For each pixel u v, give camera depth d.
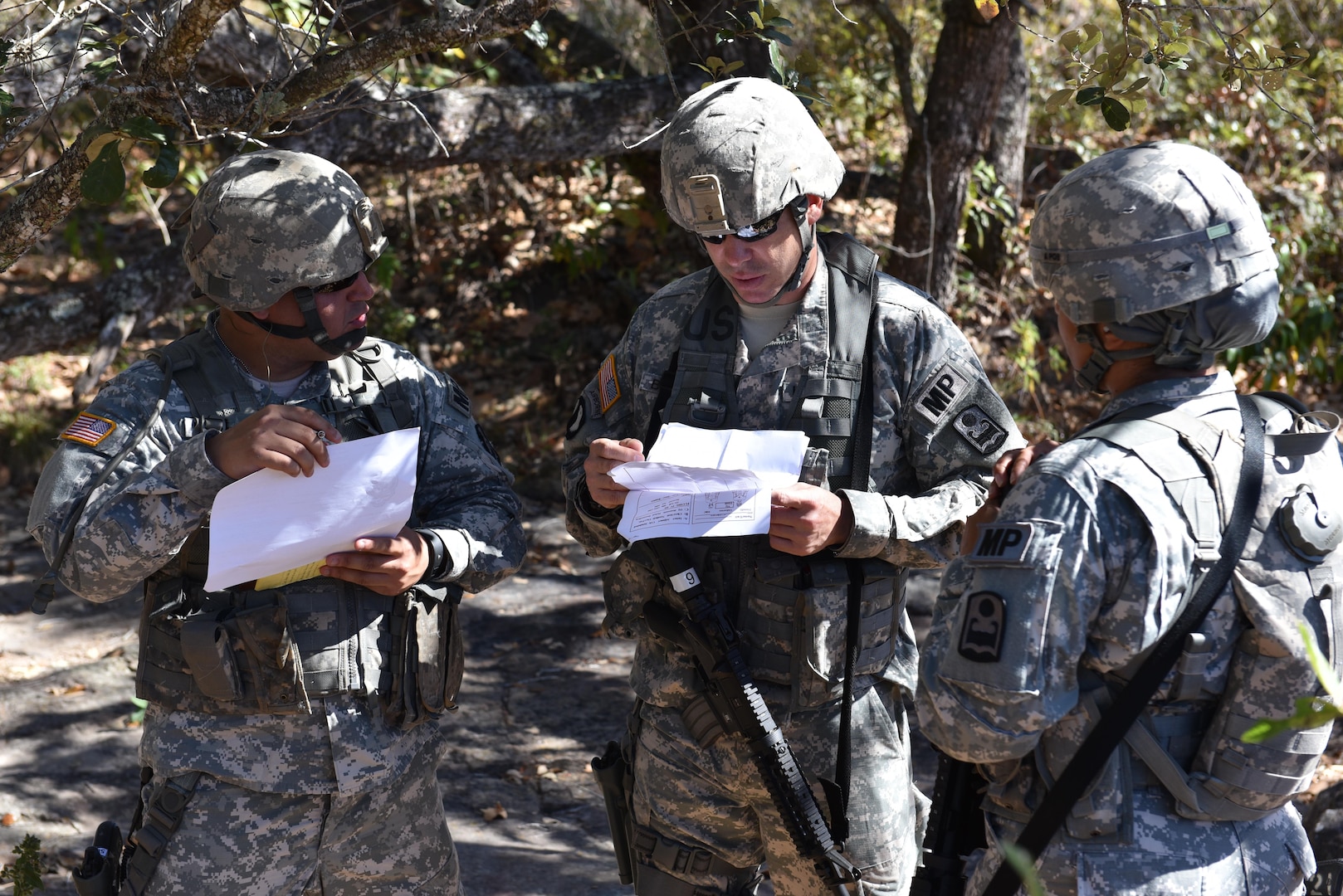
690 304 2.34
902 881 2.31
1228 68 2.45
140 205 7.43
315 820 2.16
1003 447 2.19
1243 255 1.61
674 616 2.21
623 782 2.46
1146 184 1.60
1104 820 1.60
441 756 2.35
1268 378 6.39
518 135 5.55
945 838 1.88
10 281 7.92
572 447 2.44
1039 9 8.66
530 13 2.15
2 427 6.53
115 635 4.79
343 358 2.29
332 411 2.24
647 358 2.36
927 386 2.21
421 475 2.33
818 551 2.18
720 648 2.14
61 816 3.60
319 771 2.14
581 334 7.19
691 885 2.35
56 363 7.21
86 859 2.16
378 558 2.08
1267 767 1.58
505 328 7.42
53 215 2.27
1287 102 7.47
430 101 5.34
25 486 6.29
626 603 2.34
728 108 2.09
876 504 2.10
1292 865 1.68
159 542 2.00
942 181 6.18
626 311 7.30
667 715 2.29
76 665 4.53
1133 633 1.57
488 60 6.65
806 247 2.18
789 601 2.17
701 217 2.07
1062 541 1.57
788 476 2.07
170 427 2.14
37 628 4.86
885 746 2.27
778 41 2.55
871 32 8.51
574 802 3.68
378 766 2.17
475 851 3.41
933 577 5.03
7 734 4.05
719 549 2.22
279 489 1.99
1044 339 6.99
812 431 2.21
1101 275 1.62
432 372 2.41
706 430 2.15
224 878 2.10
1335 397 6.55
